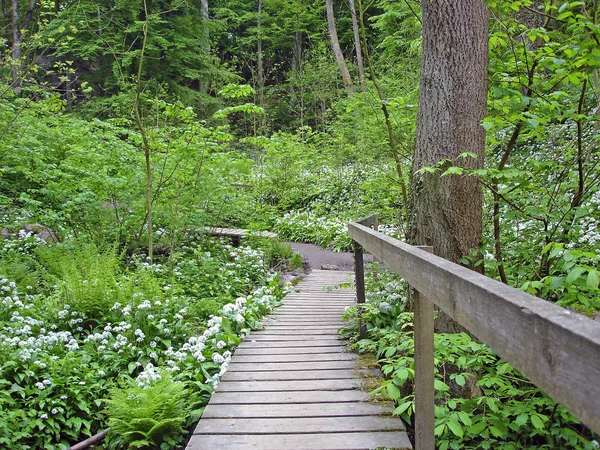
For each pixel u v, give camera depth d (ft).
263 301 21.35
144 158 27.53
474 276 5.10
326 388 12.24
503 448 9.04
